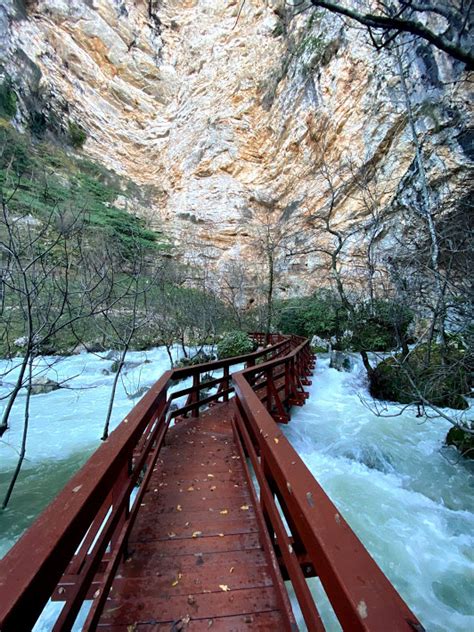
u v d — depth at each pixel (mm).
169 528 2080
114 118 26781
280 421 4598
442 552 2898
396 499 3697
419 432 5527
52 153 19750
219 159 22516
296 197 17844
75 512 876
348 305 8898
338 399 7453
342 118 14461
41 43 23203
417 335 7129
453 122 9469
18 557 697
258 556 1820
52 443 5602
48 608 2246
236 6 26078
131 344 13836
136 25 29469
